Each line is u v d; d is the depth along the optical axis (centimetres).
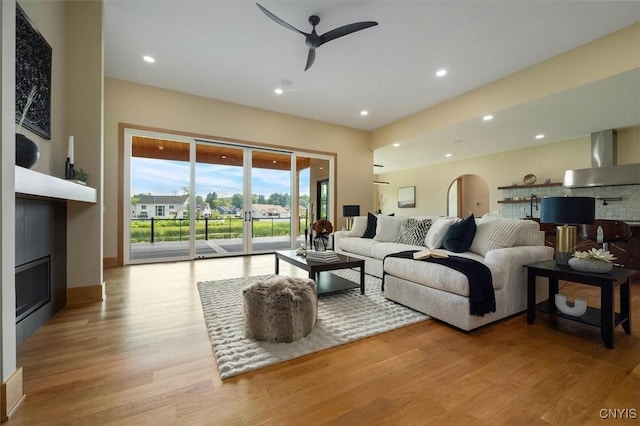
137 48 328
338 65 365
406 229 379
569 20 273
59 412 116
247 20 280
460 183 942
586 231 409
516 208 664
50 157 222
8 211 115
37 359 157
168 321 213
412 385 137
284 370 149
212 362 157
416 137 553
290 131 559
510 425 111
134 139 436
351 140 639
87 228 257
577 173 523
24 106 180
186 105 458
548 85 344
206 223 503
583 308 196
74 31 253
